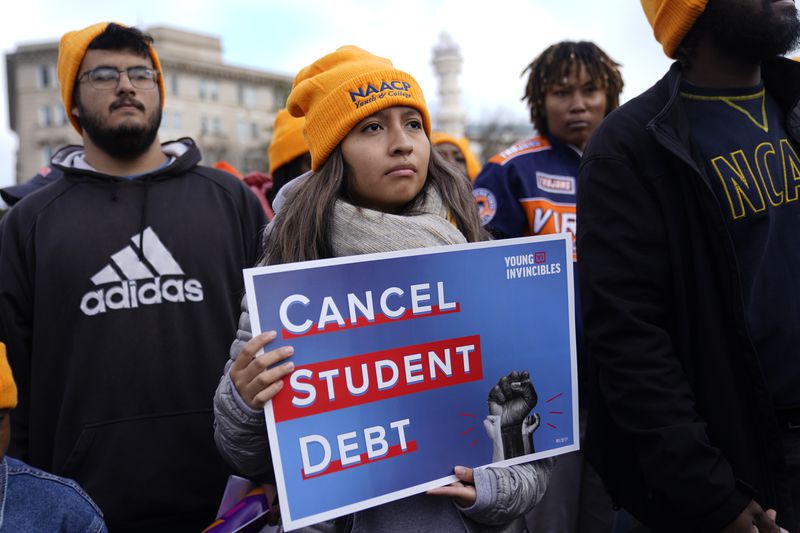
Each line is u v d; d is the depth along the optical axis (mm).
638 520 2178
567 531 3234
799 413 1997
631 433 1964
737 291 1927
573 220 3512
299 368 1793
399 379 1862
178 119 64562
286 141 3621
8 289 2662
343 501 1794
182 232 2744
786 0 2008
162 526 2637
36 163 67000
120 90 2793
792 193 2053
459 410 1905
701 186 1949
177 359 2656
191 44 69500
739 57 2051
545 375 1994
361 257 1852
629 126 2070
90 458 2578
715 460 1879
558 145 3607
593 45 3561
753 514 1885
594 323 2051
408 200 2004
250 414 1789
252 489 2336
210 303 2727
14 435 2682
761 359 1999
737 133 2053
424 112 2031
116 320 2633
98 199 2758
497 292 1961
